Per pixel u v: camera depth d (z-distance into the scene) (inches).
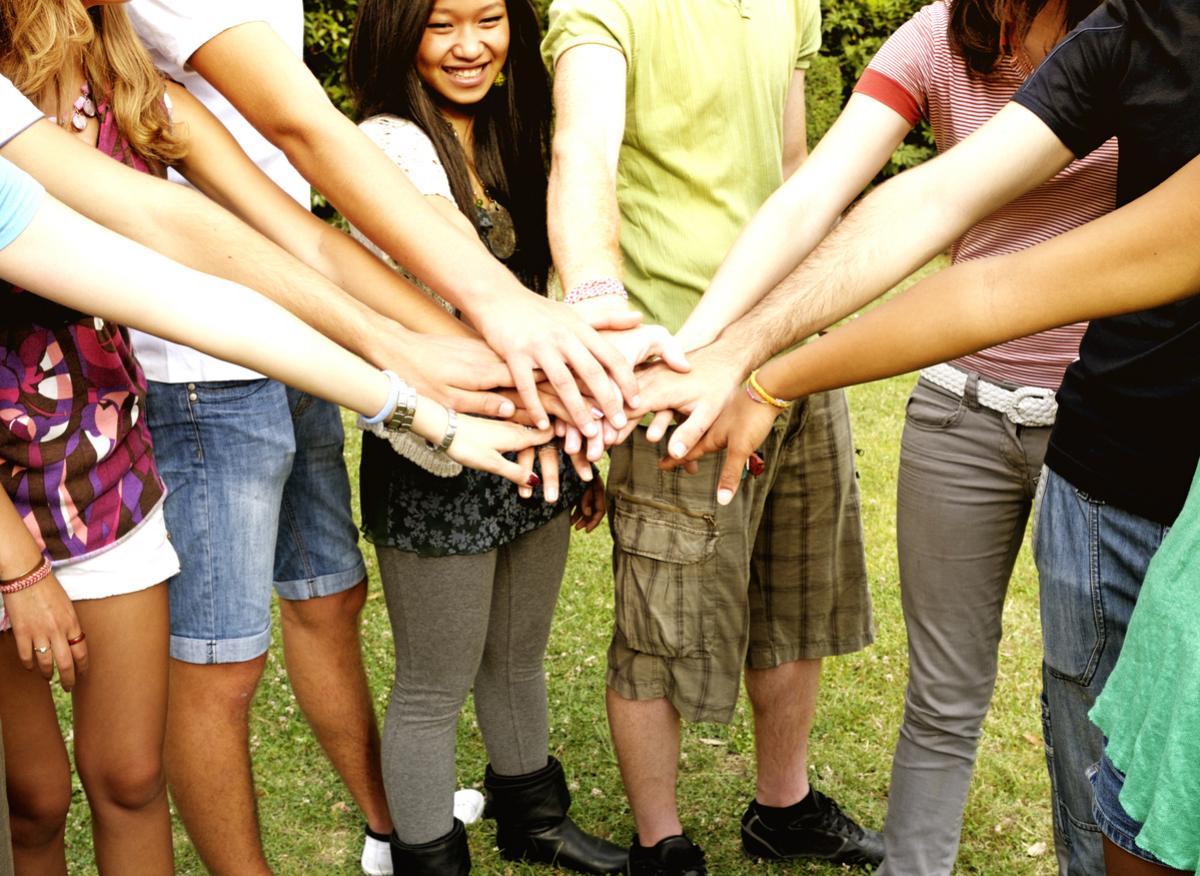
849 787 116.0
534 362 80.4
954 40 82.7
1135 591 71.2
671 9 89.8
